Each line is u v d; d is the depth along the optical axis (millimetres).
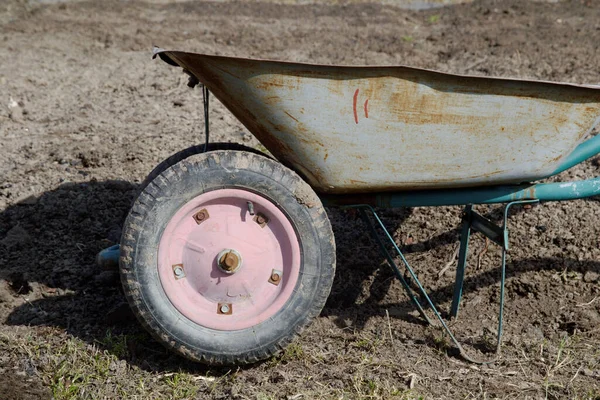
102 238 4805
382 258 4684
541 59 8484
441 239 4738
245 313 3488
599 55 8547
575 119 3457
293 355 3701
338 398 3352
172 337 3416
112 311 3982
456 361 3801
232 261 3391
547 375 3621
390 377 3588
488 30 10062
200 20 10742
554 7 11227
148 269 3361
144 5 11531
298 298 3486
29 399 3258
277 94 3297
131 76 8055
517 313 4301
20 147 5992
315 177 3531
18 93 7328
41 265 4516
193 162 3365
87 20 10500
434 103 3346
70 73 8141
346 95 3309
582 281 4453
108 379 3494
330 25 10617
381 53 9203
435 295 4461
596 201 4883
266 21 10820
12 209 5039
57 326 3963
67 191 5230
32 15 10680
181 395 3387
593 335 4059
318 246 3467
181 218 3406
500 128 3434
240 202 3449
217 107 7031
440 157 3479
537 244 4648
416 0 12086
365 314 4305
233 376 3523
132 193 5250
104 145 5969
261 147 5910
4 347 3699
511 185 3688
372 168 3482
